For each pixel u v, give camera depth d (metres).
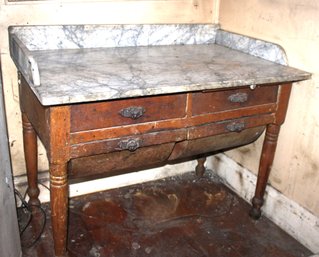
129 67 1.61
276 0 1.82
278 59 1.84
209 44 2.21
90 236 1.89
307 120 1.77
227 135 1.77
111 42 1.95
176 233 1.95
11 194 1.46
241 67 1.73
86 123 1.36
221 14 2.19
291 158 1.90
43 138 1.45
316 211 1.81
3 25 1.72
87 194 2.23
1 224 1.24
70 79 1.39
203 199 2.25
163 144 1.58
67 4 1.81
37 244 1.81
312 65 1.70
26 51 1.38
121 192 2.27
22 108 1.76
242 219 2.08
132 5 1.97
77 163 1.46
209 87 1.47
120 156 1.52
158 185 2.37
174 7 2.08
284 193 1.98
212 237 1.93
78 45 1.88
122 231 1.94
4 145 1.40
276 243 1.91
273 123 1.82
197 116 1.57
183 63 1.74
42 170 2.07
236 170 2.29
